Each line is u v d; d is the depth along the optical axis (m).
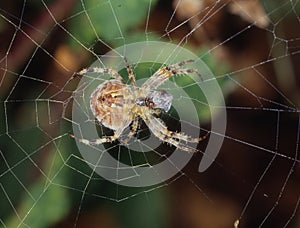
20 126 0.20
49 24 0.20
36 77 0.20
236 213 0.20
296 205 0.20
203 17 0.20
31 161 0.20
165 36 0.20
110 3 0.20
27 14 0.20
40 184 0.20
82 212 0.20
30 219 0.20
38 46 0.20
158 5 0.20
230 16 0.20
